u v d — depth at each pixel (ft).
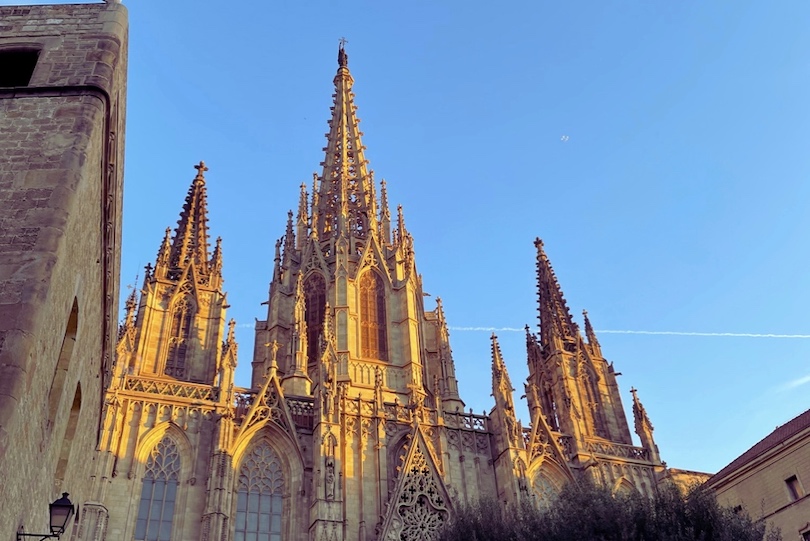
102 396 131.95
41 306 66.64
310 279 258.16
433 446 192.44
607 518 132.16
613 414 234.17
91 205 86.63
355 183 301.02
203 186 260.21
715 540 127.65
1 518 60.44
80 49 90.48
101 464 160.66
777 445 190.49
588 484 149.79
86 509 152.76
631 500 139.44
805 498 182.19
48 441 79.97
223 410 177.88
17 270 68.69
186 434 174.81
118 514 159.02
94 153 84.02
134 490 163.43
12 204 73.92
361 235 277.64
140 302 217.56
